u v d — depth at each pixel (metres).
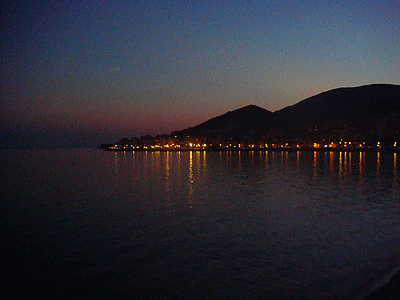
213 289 12.57
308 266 14.46
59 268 15.10
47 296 12.41
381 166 75.38
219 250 16.94
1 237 20.27
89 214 26.52
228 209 27.34
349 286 12.35
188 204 30.17
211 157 140.75
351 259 15.12
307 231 19.98
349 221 22.27
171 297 12.05
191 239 19.00
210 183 46.81
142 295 12.30
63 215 26.31
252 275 13.71
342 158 114.94
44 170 79.00
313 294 11.87
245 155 154.62
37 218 25.39
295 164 85.62
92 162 117.31
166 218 24.52
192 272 14.23
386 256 15.38
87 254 16.91
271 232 19.97
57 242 19.09
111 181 51.94
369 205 27.94
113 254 16.81
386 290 11.70
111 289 12.87
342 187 40.00
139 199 33.53
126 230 21.33
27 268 15.16
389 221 22.09
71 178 57.84
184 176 58.38
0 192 40.25
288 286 12.59
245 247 17.28
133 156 172.12
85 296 12.34
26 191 41.03
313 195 33.91
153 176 59.44
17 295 12.48
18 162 121.50
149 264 15.31
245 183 45.75
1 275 14.34
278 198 32.38
